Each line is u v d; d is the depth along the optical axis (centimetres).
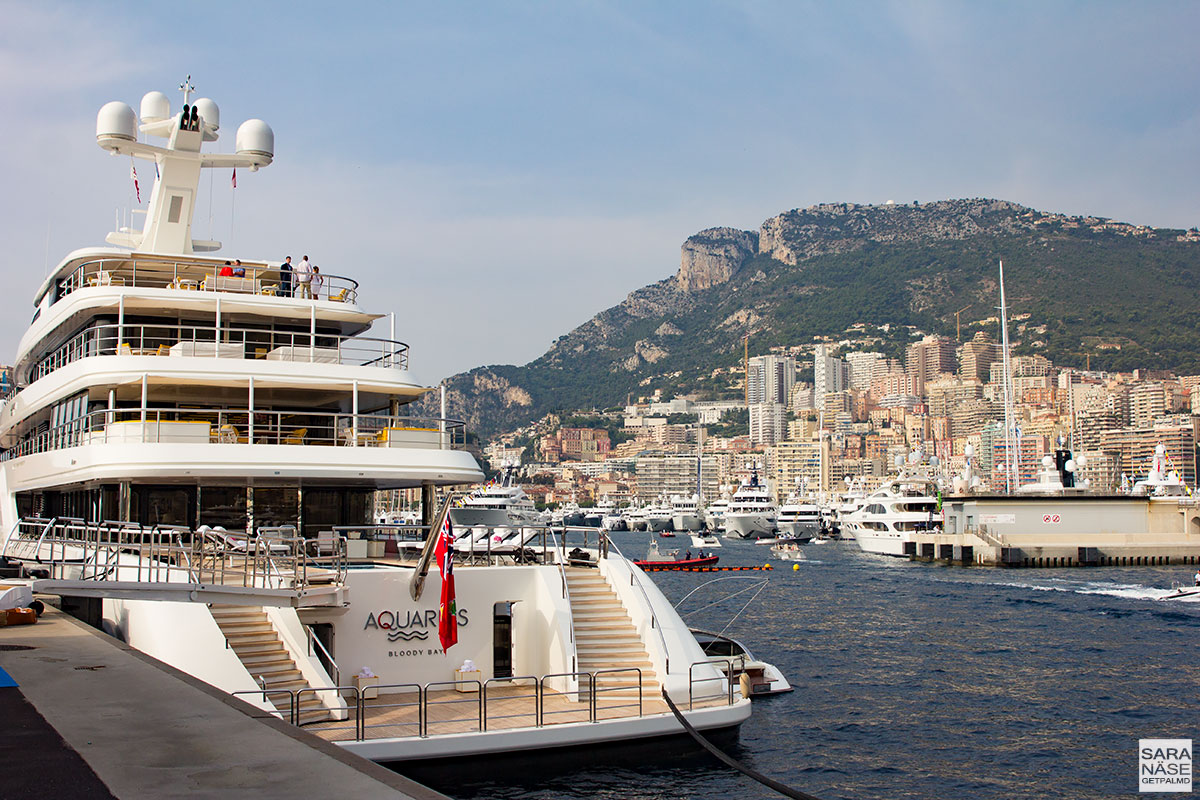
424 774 1936
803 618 6384
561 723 2052
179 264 2975
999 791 2588
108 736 1120
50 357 3412
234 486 2742
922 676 4203
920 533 13838
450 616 2214
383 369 2806
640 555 14175
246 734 1130
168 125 3119
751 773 1817
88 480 2539
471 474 2778
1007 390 15912
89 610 2716
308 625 2206
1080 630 5756
